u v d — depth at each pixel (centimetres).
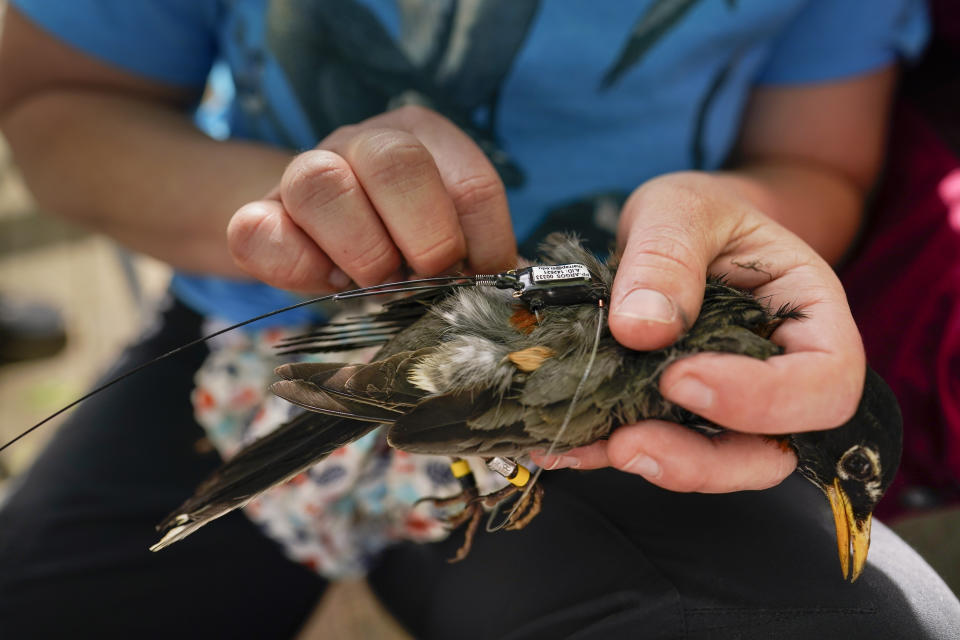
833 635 60
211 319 73
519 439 58
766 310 59
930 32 78
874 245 72
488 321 60
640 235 59
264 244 60
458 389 58
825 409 57
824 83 74
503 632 65
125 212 69
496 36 68
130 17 71
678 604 62
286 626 73
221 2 71
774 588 61
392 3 68
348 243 59
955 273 69
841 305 59
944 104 78
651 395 58
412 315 62
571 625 63
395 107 69
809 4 73
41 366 116
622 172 71
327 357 67
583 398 58
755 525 63
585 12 67
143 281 131
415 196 59
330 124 70
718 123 72
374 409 58
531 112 70
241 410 69
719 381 56
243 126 75
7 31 72
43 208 71
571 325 59
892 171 76
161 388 73
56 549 70
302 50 68
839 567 62
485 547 67
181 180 68
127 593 70
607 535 65
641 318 57
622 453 58
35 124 71
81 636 69
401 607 70
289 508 68
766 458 59
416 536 68
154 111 71
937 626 60
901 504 70
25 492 71
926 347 69
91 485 71
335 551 70
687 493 65
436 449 57
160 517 71
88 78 72
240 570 71
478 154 61
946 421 68
